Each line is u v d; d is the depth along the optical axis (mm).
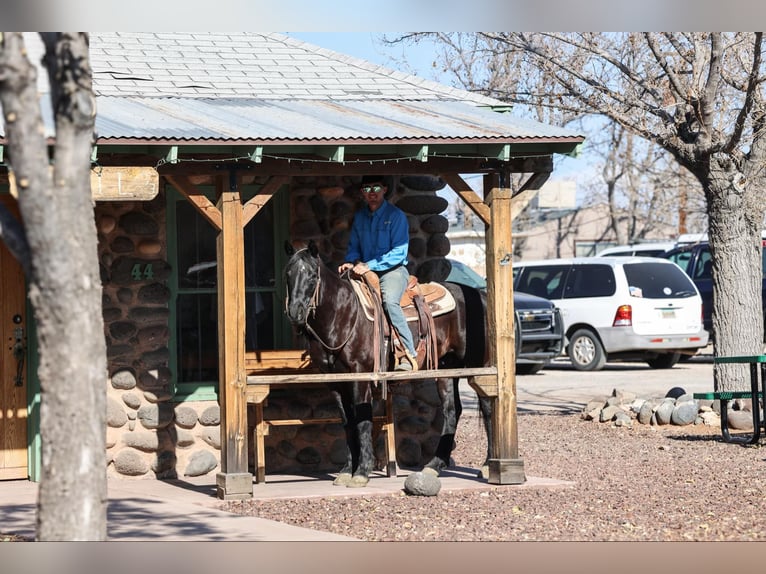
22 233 5930
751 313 15391
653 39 14789
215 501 10016
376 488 10664
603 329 22984
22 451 11406
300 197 12195
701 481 10977
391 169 10602
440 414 12547
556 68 16188
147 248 11555
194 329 11852
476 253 33812
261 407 11188
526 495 10352
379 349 10641
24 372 11422
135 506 9703
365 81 12883
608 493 10398
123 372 11398
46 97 10555
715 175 15164
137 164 9805
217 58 12836
